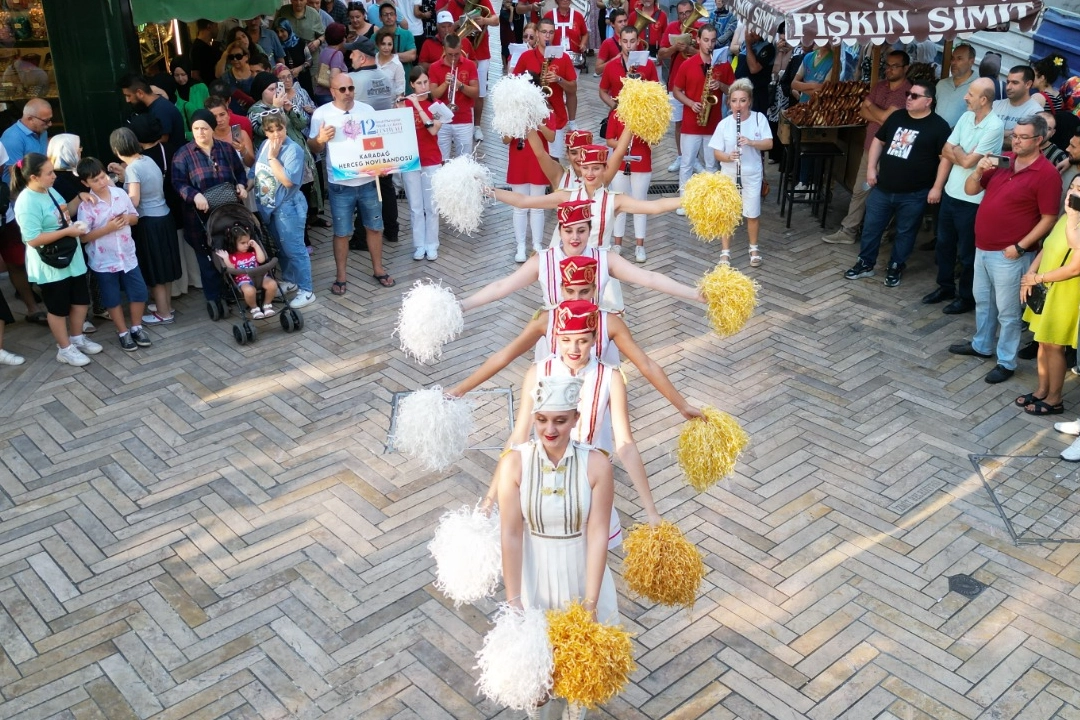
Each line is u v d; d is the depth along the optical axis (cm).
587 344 396
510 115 545
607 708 432
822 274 883
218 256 741
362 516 563
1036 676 450
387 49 946
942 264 805
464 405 410
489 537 373
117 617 489
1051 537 544
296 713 432
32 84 933
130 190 740
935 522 556
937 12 753
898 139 804
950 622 483
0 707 434
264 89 893
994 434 640
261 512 567
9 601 500
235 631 479
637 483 395
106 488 590
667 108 523
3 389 700
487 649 324
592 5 1636
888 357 738
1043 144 753
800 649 466
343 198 815
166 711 432
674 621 484
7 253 762
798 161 957
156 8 856
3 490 589
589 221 439
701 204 449
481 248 952
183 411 671
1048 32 1062
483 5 1170
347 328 789
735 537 543
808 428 646
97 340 775
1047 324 627
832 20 750
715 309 439
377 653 466
